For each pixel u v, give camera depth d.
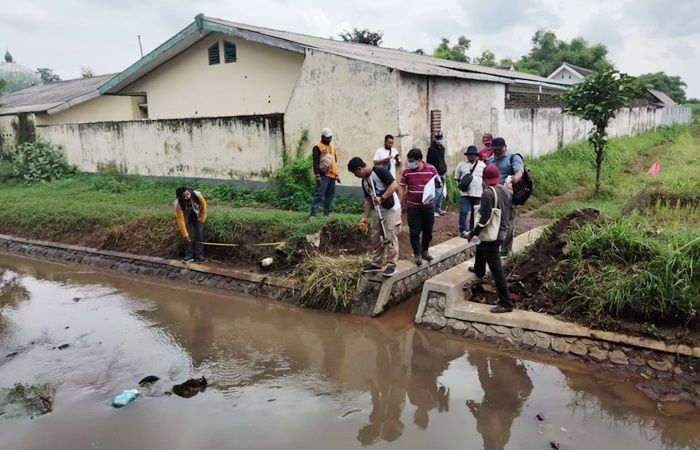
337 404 5.16
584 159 18.88
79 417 5.03
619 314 5.84
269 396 5.34
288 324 7.39
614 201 12.77
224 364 6.14
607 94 13.07
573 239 6.84
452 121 13.20
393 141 10.15
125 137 16.86
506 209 6.29
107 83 18.12
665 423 4.64
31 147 18.83
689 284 5.59
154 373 5.95
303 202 12.09
